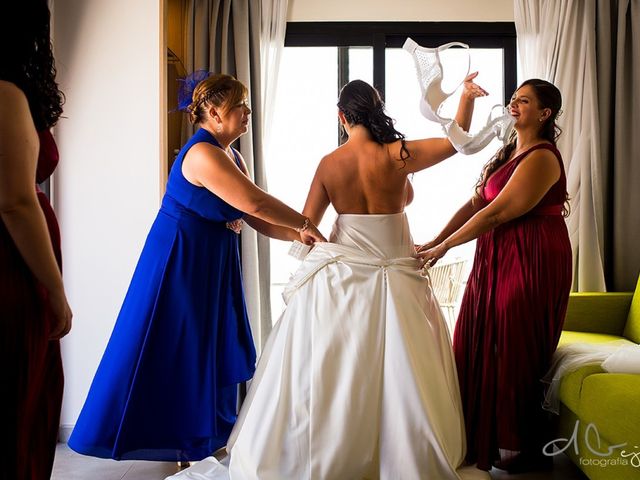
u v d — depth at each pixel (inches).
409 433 79.4
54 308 51.8
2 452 49.4
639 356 82.8
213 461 96.9
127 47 114.9
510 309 94.7
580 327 120.7
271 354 87.8
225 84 96.7
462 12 143.5
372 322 83.7
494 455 94.4
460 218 105.3
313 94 149.7
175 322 93.9
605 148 137.3
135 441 91.0
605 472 76.8
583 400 82.7
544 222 97.0
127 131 114.7
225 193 91.4
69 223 115.9
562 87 137.7
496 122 80.9
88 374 115.4
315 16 142.9
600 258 134.6
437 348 87.8
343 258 87.5
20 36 49.7
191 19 136.8
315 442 80.3
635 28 135.5
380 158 88.0
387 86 147.5
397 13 143.2
